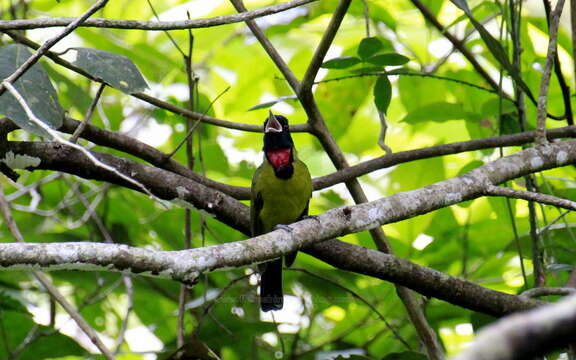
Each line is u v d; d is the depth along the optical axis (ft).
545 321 5.84
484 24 32.76
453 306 29.81
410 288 22.26
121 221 33.58
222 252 16.85
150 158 24.12
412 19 37.63
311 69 24.54
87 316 34.14
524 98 29.73
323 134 26.37
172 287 32.22
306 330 30.30
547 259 27.66
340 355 25.72
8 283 32.48
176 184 22.94
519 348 5.76
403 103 34.42
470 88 31.81
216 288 31.45
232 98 41.09
